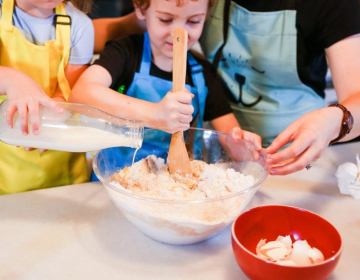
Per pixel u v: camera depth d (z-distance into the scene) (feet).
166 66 4.03
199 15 3.52
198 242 2.46
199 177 2.80
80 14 3.82
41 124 2.49
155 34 3.62
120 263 2.26
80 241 2.44
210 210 2.24
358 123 3.01
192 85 4.09
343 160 3.59
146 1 3.53
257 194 3.02
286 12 3.83
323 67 4.40
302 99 4.42
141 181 2.70
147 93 3.99
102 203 2.89
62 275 2.14
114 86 3.97
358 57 3.47
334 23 3.59
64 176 3.95
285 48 4.03
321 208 2.85
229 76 4.48
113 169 2.84
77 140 2.49
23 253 2.31
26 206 2.81
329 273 1.87
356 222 2.68
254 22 3.98
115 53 3.84
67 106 2.61
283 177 3.29
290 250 2.14
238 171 3.01
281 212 2.28
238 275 2.18
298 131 2.73
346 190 3.03
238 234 2.17
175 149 2.71
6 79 2.59
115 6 4.25
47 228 2.56
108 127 2.52
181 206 2.20
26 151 3.64
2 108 2.56
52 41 3.63
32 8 3.54
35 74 3.61
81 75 3.63
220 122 4.29
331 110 2.82
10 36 3.45
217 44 4.31
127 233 2.54
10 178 3.72
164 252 2.37
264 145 4.67
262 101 4.45
